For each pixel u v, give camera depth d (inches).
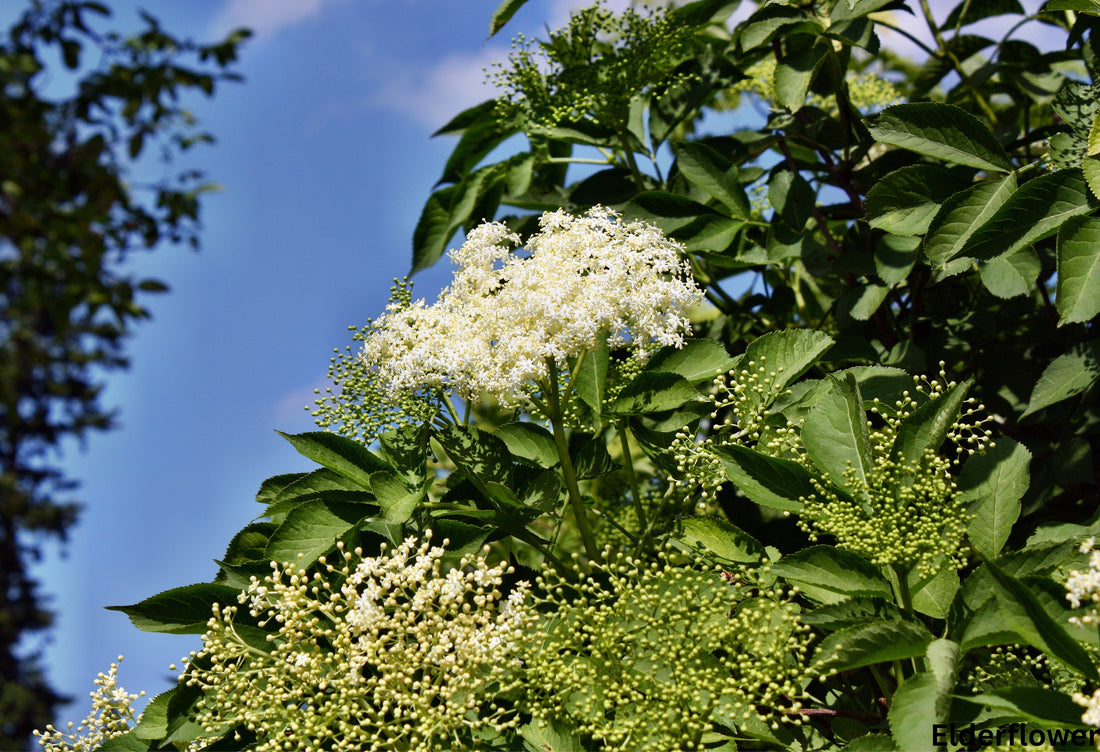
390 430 121.1
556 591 103.9
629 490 160.2
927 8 172.6
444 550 115.2
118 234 401.1
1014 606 76.0
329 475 119.6
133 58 389.4
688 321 115.8
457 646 94.7
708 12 162.9
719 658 97.6
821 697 108.1
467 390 110.7
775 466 103.3
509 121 173.0
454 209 171.9
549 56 165.5
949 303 149.2
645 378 120.0
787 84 142.0
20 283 411.8
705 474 116.0
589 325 106.3
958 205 111.7
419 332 113.3
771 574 106.7
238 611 110.1
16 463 565.6
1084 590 74.9
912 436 99.7
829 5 148.3
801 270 170.1
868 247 140.9
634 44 156.6
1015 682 91.0
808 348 118.9
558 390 117.0
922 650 84.0
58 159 395.5
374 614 95.2
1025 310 142.3
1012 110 179.2
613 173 165.0
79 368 521.3
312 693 97.9
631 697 92.8
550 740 97.7
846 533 94.0
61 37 382.9
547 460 124.5
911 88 190.2
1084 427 119.4
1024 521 125.9
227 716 102.1
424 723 92.7
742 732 97.8
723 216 148.3
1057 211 104.7
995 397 132.2
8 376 497.7
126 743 108.1
